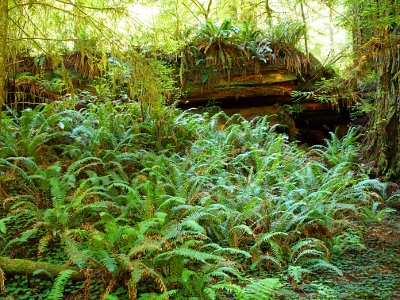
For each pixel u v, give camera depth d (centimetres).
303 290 343
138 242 312
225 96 903
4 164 511
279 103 932
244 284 343
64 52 845
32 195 459
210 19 877
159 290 315
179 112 789
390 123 628
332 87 598
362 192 512
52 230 380
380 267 394
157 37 504
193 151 612
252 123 876
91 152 557
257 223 432
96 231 321
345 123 978
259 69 883
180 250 301
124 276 315
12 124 612
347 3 547
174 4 830
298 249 414
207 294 306
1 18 351
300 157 708
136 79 517
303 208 459
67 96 759
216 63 880
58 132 576
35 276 332
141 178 470
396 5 441
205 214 363
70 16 441
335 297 327
